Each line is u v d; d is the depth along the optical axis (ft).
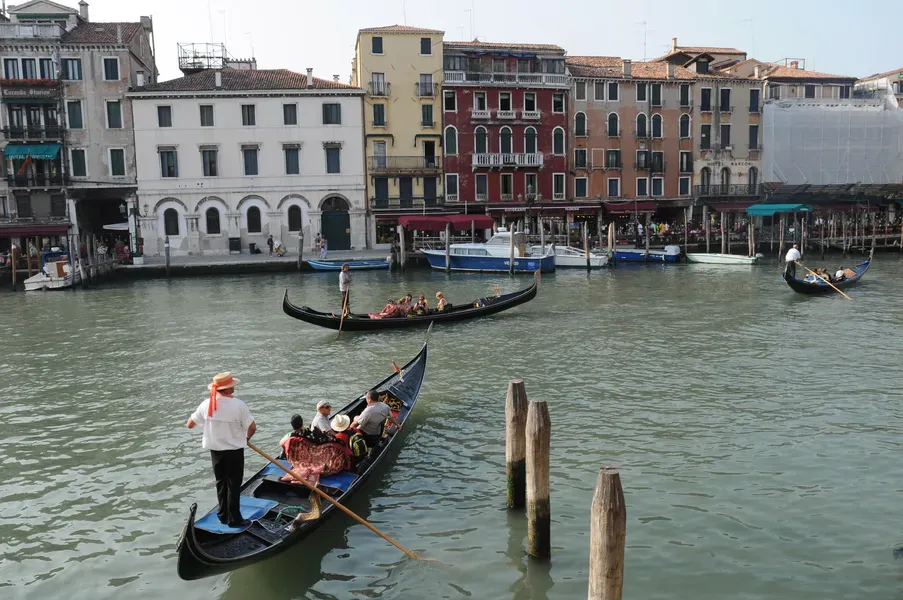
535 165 161.27
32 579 26.27
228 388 25.32
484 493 32.19
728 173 176.04
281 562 26.99
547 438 25.79
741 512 30.01
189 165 144.25
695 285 106.01
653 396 46.42
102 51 139.64
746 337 64.95
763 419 41.42
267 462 36.45
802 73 187.21
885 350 58.49
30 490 33.68
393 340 66.80
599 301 90.48
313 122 148.46
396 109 154.40
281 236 149.69
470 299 97.30
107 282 118.83
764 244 157.89
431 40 154.71
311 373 54.60
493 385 49.96
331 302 94.07
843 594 24.43
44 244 134.51
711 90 172.76
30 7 143.74
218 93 143.33
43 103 138.41
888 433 38.78
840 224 175.01
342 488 29.91
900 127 182.60
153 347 65.26
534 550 26.58
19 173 139.44
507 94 160.45
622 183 170.19
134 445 39.45
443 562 26.73
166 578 26.27
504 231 128.36
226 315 82.99
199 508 31.68
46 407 46.78
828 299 88.99
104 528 29.99
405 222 131.95
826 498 31.17
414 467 35.22
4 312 88.28
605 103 167.22
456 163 158.92
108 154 142.00
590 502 31.04
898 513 29.73
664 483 32.86
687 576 25.58
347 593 25.09
